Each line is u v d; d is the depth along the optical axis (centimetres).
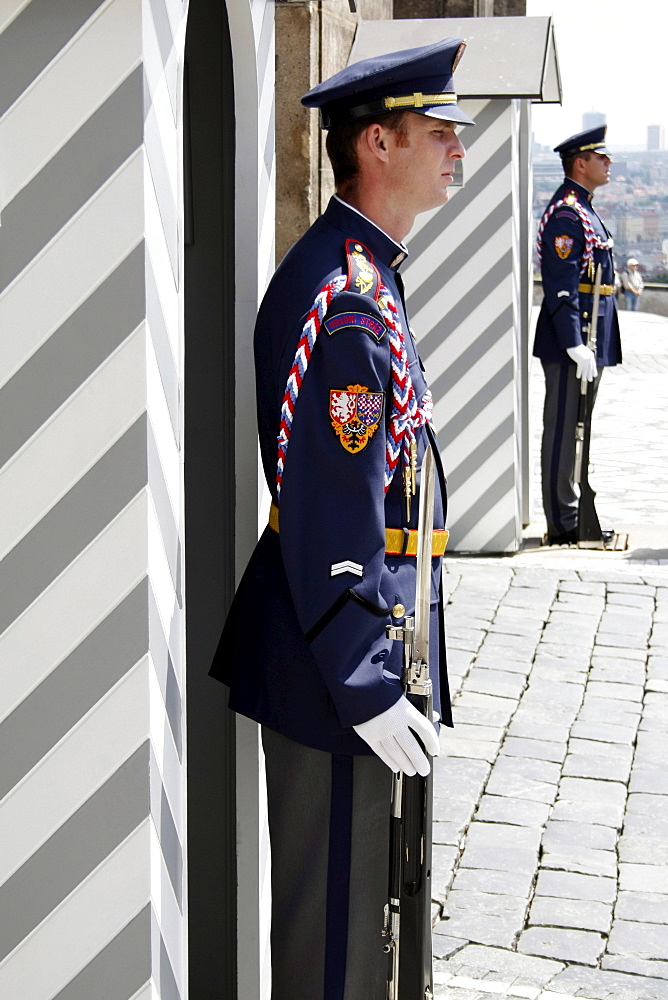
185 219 261
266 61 263
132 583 179
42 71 172
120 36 170
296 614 224
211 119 258
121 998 187
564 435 712
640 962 314
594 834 380
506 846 372
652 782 416
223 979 273
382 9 773
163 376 186
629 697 490
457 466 701
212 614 267
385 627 215
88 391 177
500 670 517
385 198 236
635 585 637
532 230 782
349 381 213
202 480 266
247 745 264
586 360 688
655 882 353
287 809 237
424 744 216
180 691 200
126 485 178
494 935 326
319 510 212
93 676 181
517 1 884
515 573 658
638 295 2512
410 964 228
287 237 580
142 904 184
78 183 173
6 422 178
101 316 175
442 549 240
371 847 232
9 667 183
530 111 741
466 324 690
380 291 225
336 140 238
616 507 840
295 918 237
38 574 181
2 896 187
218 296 262
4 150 174
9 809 185
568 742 447
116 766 182
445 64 234
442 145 235
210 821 268
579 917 334
